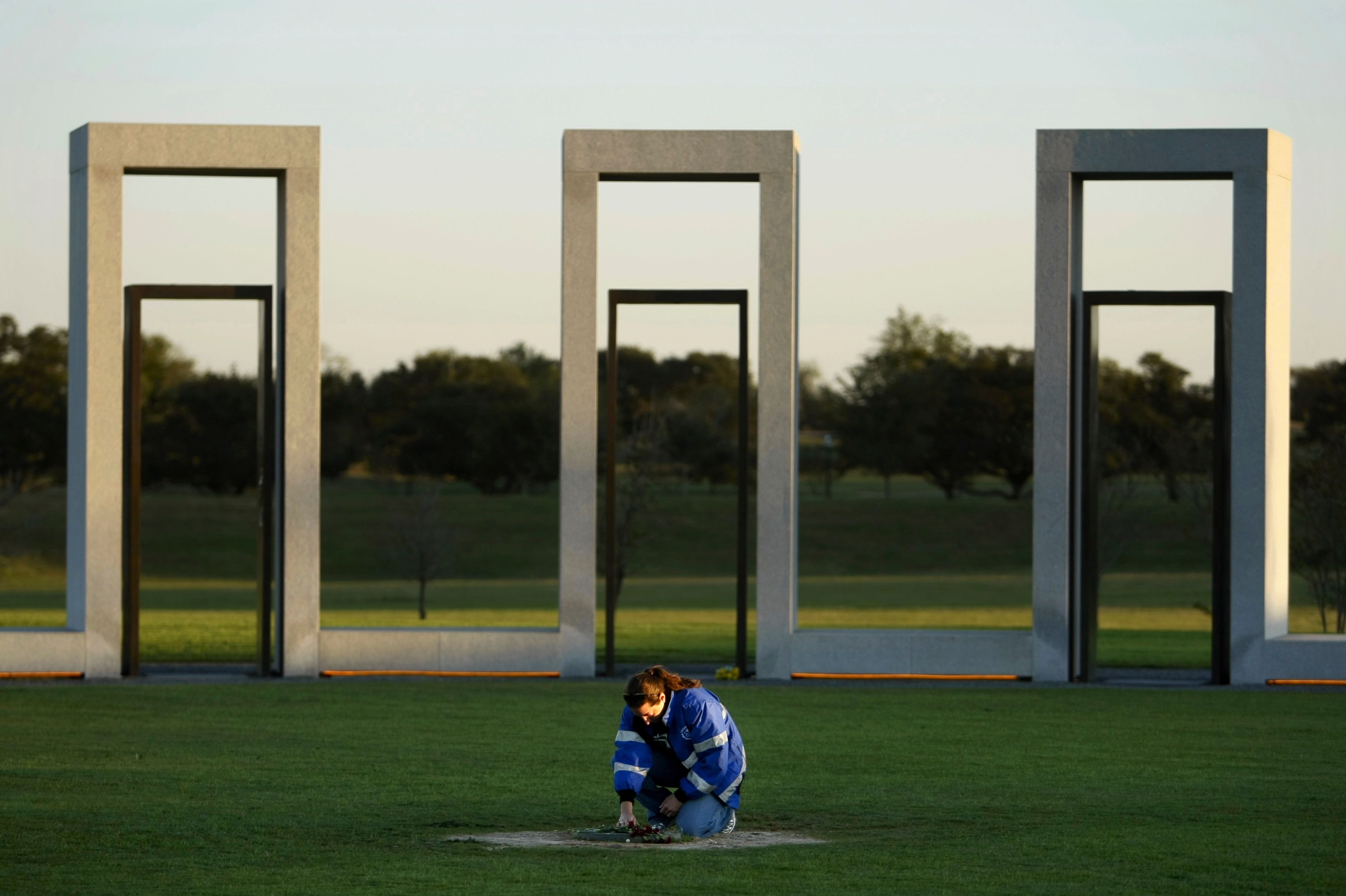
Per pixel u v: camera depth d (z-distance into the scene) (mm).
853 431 94125
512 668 20234
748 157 20141
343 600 56531
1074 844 9836
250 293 20297
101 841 9891
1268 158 19453
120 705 17312
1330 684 19359
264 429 20328
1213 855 9477
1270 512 19734
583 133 20172
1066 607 19797
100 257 19844
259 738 14930
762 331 20156
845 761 13602
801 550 79062
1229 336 19812
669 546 75688
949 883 8625
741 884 8547
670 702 9969
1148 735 15289
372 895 8297
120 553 19953
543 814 10984
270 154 20062
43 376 80625
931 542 80875
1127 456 54281
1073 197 20062
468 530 80562
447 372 100062
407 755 13867
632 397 93625
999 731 15539
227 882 8656
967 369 93500
